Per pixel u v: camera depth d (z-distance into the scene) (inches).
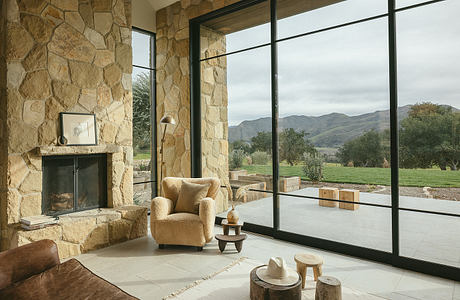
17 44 124.6
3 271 70.1
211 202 135.9
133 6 193.2
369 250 124.4
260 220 161.6
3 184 125.0
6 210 122.2
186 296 93.0
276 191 154.0
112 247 140.1
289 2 146.7
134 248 138.6
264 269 84.6
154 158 213.3
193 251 134.0
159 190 210.4
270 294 73.3
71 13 143.2
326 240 136.5
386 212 121.5
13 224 122.1
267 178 158.2
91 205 153.3
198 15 183.2
